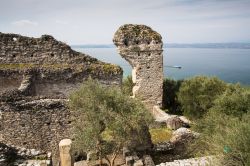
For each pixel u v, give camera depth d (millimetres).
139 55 31656
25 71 24453
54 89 25312
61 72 25062
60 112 16906
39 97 17750
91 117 15539
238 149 11062
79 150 15984
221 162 11328
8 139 16719
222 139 12141
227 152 11273
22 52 26172
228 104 22281
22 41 26031
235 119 15688
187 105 31641
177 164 13219
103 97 16266
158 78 32344
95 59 27203
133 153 16984
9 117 16516
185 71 135000
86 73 25469
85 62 26844
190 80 33500
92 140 15078
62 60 26641
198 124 19984
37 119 16781
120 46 31203
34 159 13875
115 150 16469
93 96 16078
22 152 13883
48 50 26375
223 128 15320
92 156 16469
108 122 15766
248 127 11477
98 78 25766
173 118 24484
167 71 135750
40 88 25125
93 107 15812
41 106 16703
